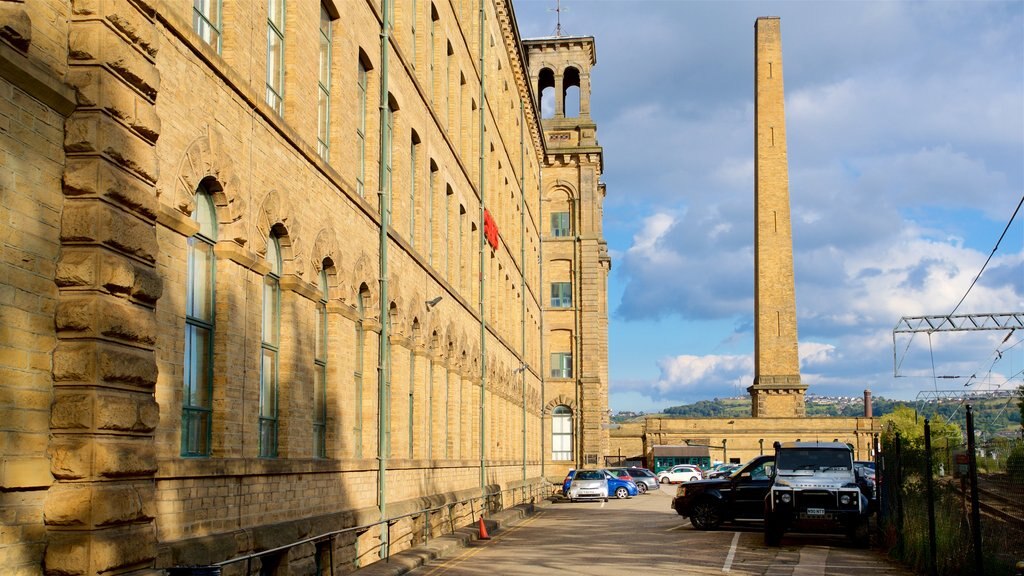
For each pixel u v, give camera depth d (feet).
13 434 28.60
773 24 319.88
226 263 44.11
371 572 56.59
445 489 95.25
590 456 221.66
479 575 59.47
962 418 228.84
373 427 68.64
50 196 30.53
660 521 113.80
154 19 35.55
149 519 33.86
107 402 30.94
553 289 229.66
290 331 52.39
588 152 229.86
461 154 108.88
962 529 54.80
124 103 32.99
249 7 47.55
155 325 34.60
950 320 190.49
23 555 28.96
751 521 109.09
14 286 28.71
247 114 46.39
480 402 115.85
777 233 311.47
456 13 105.40
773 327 308.81
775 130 315.37
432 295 89.61
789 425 300.20
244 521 45.39
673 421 307.17
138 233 33.58
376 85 71.26
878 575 60.03
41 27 30.22
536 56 238.68
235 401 44.60
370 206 67.41
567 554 73.00
